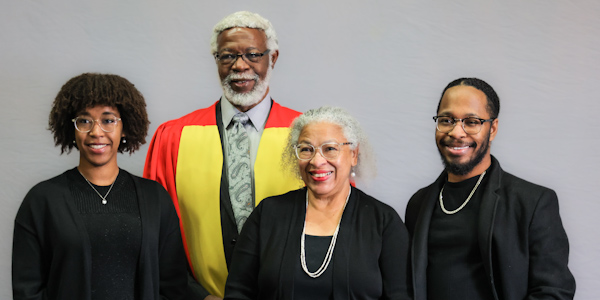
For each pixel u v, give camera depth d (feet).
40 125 11.66
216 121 9.71
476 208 7.88
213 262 9.34
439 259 7.91
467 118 7.78
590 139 11.55
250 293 7.93
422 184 11.86
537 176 11.63
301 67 11.85
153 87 11.80
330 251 7.62
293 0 11.85
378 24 11.88
